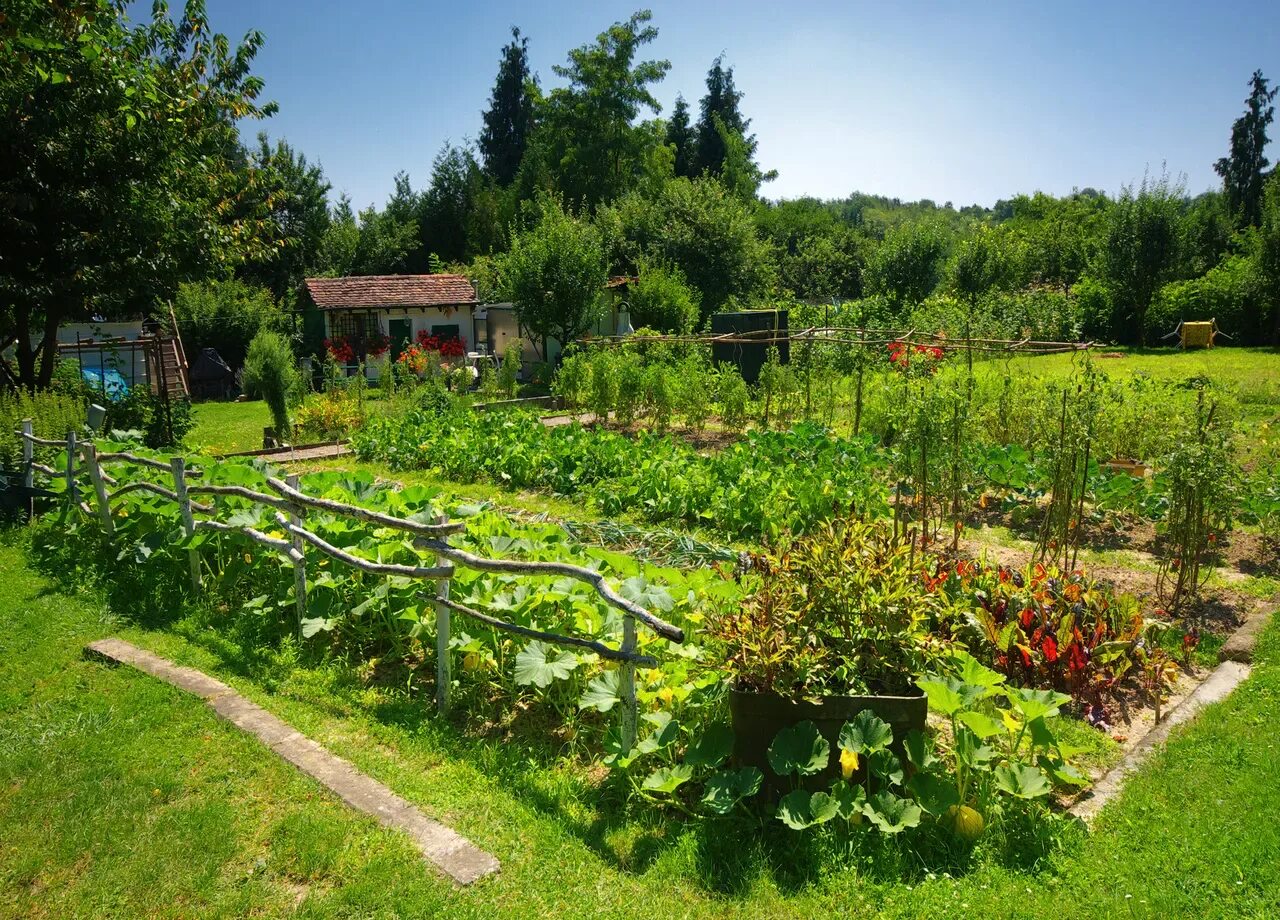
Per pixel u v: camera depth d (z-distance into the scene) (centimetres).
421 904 306
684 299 2441
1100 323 2894
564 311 2155
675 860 336
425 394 1667
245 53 1334
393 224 4238
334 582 548
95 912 304
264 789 384
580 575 418
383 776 398
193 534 643
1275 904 302
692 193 3158
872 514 769
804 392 1522
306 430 1595
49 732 429
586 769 413
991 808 358
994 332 2348
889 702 364
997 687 387
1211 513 685
